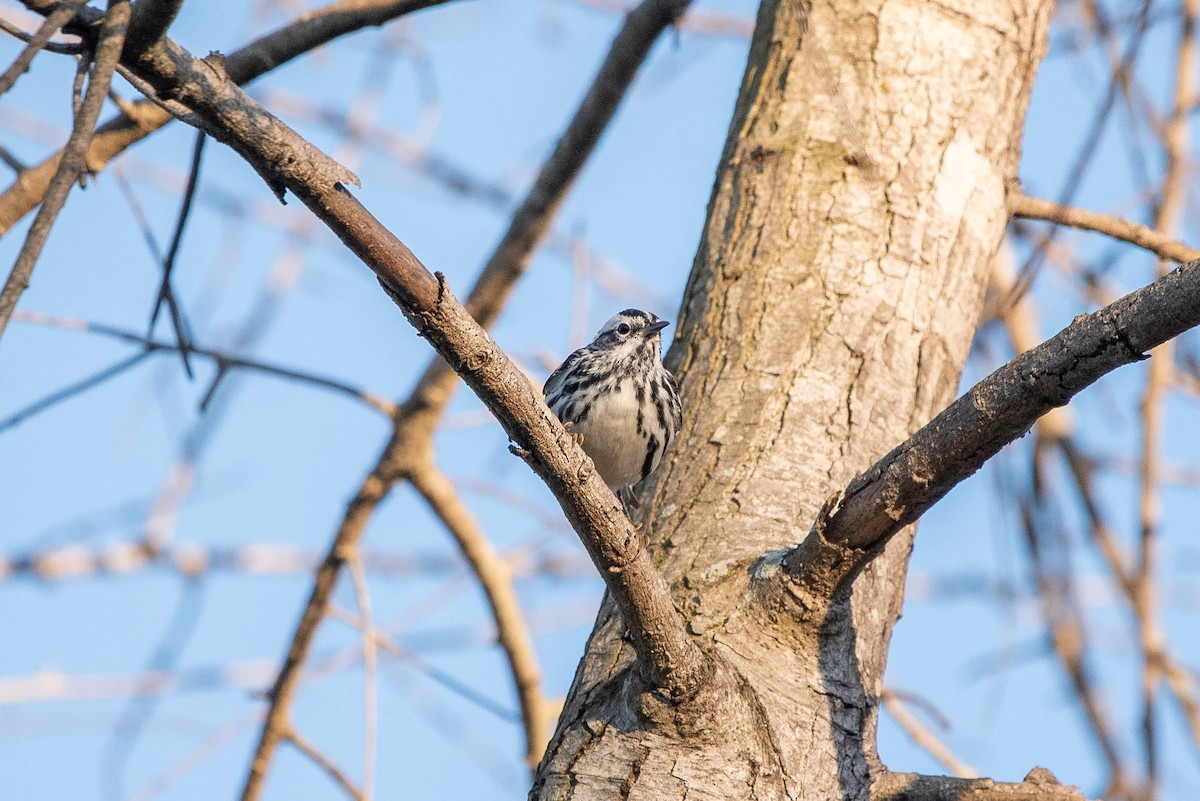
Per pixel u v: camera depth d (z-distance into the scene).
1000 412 7.07
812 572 8.05
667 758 7.71
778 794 7.67
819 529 7.87
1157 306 6.51
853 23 11.35
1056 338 6.90
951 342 10.30
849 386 9.77
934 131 10.92
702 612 8.38
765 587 8.29
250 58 10.56
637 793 7.60
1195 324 6.50
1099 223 11.12
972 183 10.88
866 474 7.65
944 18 11.38
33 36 5.34
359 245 6.44
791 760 7.80
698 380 10.10
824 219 10.54
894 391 9.83
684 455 9.67
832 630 8.26
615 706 8.08
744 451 9.43
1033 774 8.23
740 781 7.66
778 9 11.95
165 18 5.88
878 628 8.81
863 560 7.93
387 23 10.99
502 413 6.80
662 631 7.34
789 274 10.34
